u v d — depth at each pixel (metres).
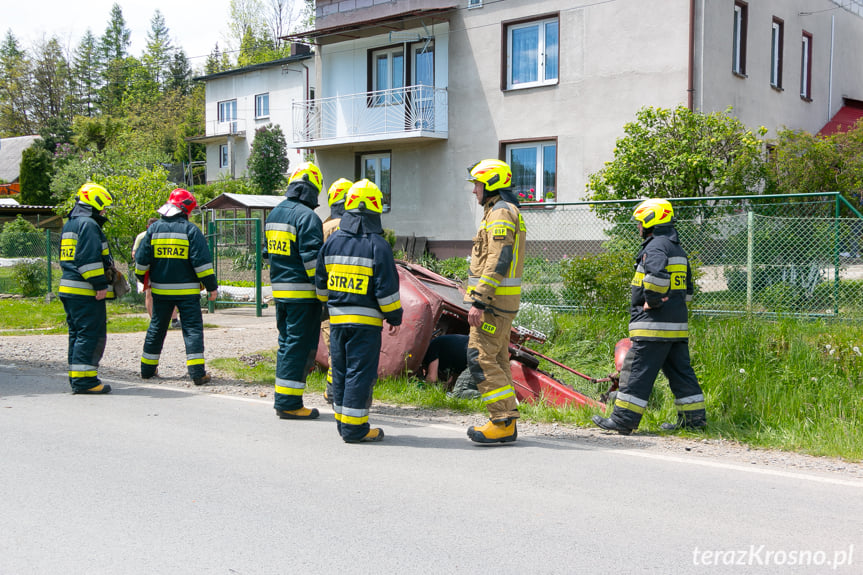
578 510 4.25
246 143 37.69
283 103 35.59
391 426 6.39
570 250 14.93
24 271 19.38
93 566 3.44
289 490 4.54
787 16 20.84
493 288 5.44
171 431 5.98
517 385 7.32
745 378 7.33
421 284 7.99
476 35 20.69
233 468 4.99
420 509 4.23
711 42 17.53
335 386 5.89
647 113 13.80
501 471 5.01
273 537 3.80
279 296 6.44
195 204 8.42
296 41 24.62
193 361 8.05
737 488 4.73
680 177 12.88
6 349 10.65
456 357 7.98
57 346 11.02
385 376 7.84
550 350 9.30
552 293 10.88
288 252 6.39
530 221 17.73
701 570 3.47
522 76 20.14
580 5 18.75
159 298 8.17
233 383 8.27
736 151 12.96
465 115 21.09
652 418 6.66
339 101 23.88
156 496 4.41
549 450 5.62
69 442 5.60
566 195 19.30
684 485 4.77
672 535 3.89
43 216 32.50
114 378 8.52
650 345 6.18
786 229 10.29
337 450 5.49
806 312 9.55
